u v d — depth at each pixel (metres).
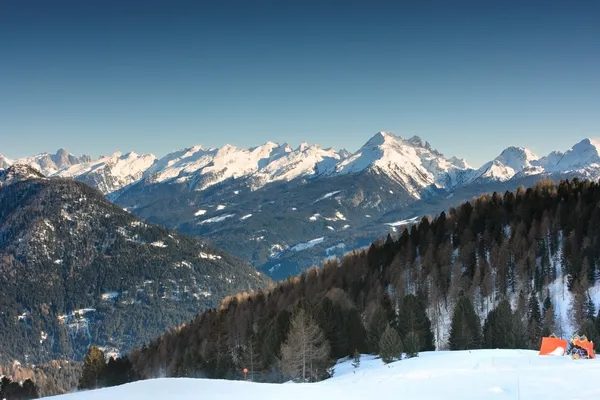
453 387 33.50
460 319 85.69
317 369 65.06
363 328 86.62
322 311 80.19
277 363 75.06
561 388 30.30
